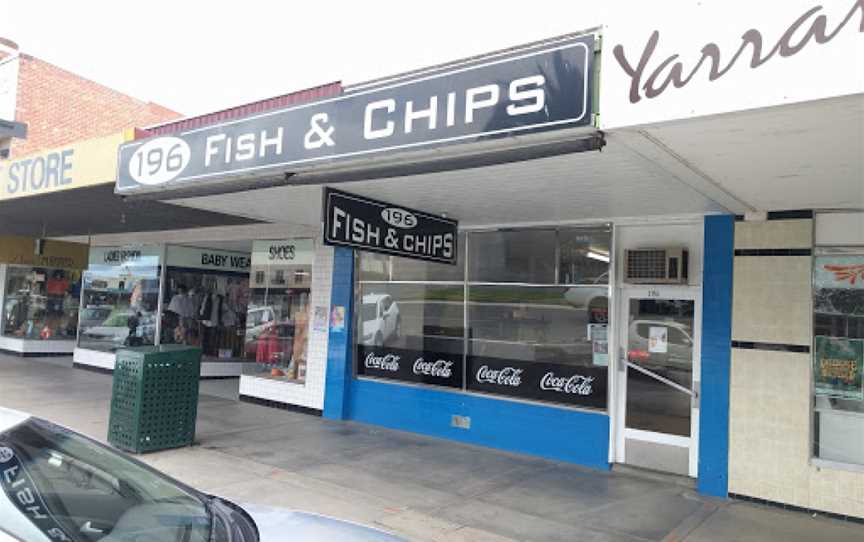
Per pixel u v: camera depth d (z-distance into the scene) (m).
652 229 7.46
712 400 6.62
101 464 2.98
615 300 7.60
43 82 17.55
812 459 6.06
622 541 5.30
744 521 5.84
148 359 7.55
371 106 4.85
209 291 14.56
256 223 11.66
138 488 2.95
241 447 8.02
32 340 17.23
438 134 4.41
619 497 6.45
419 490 6.49
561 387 7.91
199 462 7.24
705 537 5.44
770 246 6.43
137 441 7.48
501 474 7.16
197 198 7.60
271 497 6.10
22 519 2.35
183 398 7.89
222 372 14.64
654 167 4.95
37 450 2.80
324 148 5.17
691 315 7.16
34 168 9.32
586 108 3.74
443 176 5.70
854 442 5.99
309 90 10.41
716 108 3.29
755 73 3.17
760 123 3.50
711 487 6.55
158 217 11.46
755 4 3.18
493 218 8.05
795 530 5.64
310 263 10.74
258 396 11.20
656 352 7.36
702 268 6.99
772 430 6.27
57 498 2.60
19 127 6.55
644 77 3.54
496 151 4.39
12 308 17.92
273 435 8.76
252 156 5.76
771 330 6.35
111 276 15.10
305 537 2.91
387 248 6.94
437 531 5.37
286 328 11.02
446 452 8.08
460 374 8.79
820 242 6.22
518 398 8.23
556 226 8.08
